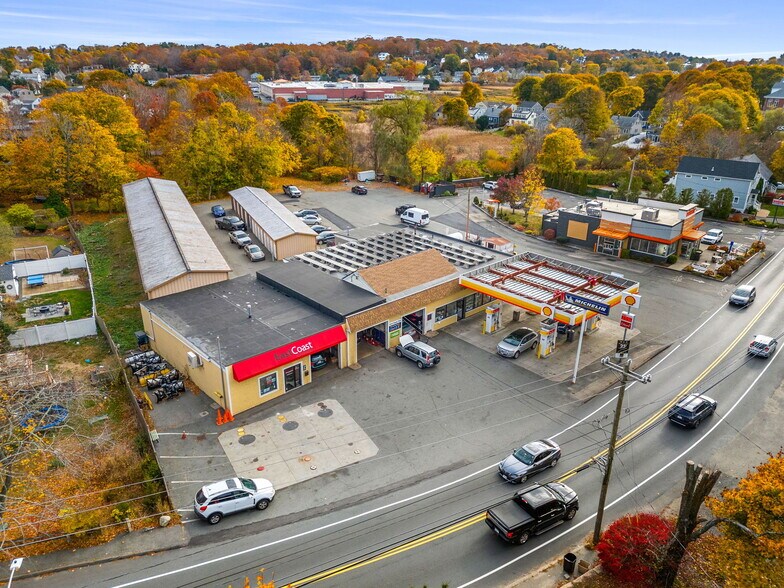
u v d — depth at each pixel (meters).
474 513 25.05
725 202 74.38
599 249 62.88
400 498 25.94
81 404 30.62
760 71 153.88
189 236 51.44
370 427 31.22
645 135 119.00
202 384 34.03
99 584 21.09
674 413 31.64
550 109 139.38
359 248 51.34
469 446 29.75
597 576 21.41
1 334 36.53
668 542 20.73
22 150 70.25
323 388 35.06
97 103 80.38
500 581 21.39
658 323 44.97
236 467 27.84
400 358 38.97
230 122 83.94
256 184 82.62
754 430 31.39
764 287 52.34
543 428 31.42
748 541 18.77
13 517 23.75
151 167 83.56
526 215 74.25
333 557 22.53
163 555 22.61
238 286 43.84
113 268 53.50
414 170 88.81
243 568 21.92
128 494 25.84
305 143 100.00
